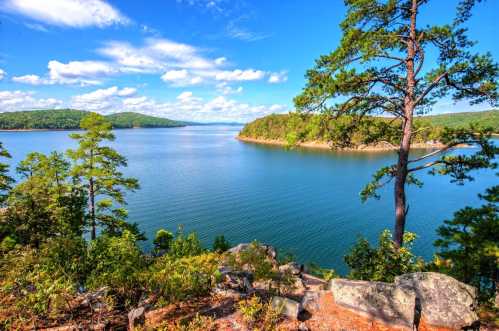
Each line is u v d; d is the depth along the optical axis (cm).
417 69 945
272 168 8500
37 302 538
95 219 1816
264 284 848
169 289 659
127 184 1880
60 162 1795
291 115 962
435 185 6328
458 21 952
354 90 929
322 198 5072
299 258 2841
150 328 523
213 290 719
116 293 712
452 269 944
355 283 658
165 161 9788
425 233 3428
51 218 1570
